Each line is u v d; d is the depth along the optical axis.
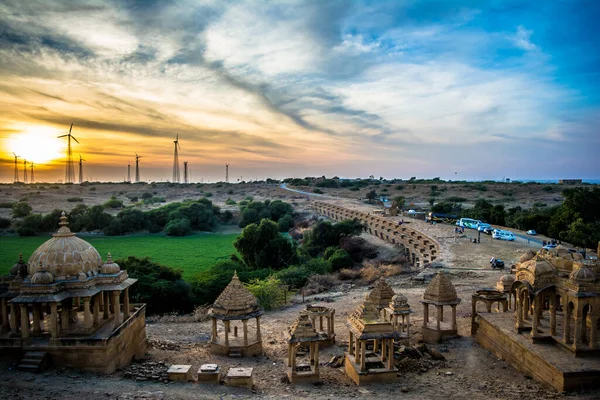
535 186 183.25
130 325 27.83
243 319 30.88
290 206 146.75
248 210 137.75
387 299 34.66
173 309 51.06
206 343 34.03
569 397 21.27
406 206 153.62
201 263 84.56
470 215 109.06
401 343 30.91
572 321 28.70
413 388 24.08
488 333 30.25
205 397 21.30
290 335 26.41
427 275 54.19
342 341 34.16
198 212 131.88
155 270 54.50
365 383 24.95
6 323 26.09
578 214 76.88
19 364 23.97
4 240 109.94
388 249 90.69
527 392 22.59
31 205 165.38
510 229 91.50
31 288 24.28
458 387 24.05
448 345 31.44
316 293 53.81
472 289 47.06
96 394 20.73
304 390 23.94
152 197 193.75
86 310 25.30
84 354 24.25
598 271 24.98
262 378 26.12
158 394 21.19
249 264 79.75
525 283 26.27
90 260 27.11
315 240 92.81
